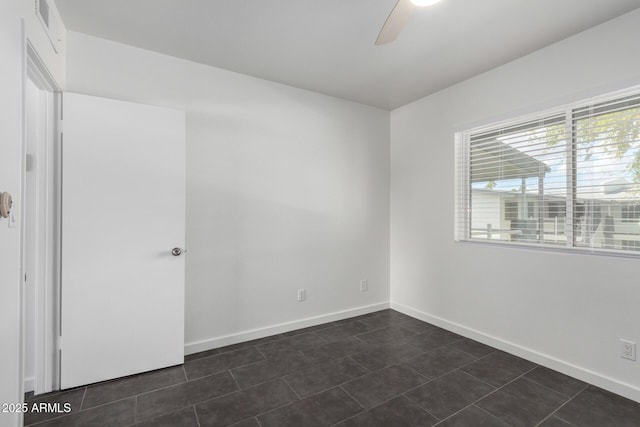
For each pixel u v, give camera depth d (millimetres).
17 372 1317
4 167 1189
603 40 1975
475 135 2816
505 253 2531
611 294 1961
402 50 2340
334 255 3283
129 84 2289
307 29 2090
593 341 2033
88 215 2000
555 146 2262
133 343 2135
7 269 1221
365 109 3484
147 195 2180
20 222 1334
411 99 3311
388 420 1693
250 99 2773
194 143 2523
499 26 2023
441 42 2215
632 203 1916
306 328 3066
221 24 2037
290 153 2992
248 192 2770
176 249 2268
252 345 2662
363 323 3195
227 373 2184
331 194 3250
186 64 2498
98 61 2191
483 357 2428
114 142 2076
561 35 2119
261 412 1759
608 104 1994
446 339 2779
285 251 2971
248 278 2771
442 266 3062
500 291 2568
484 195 2744
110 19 1987
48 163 1939
